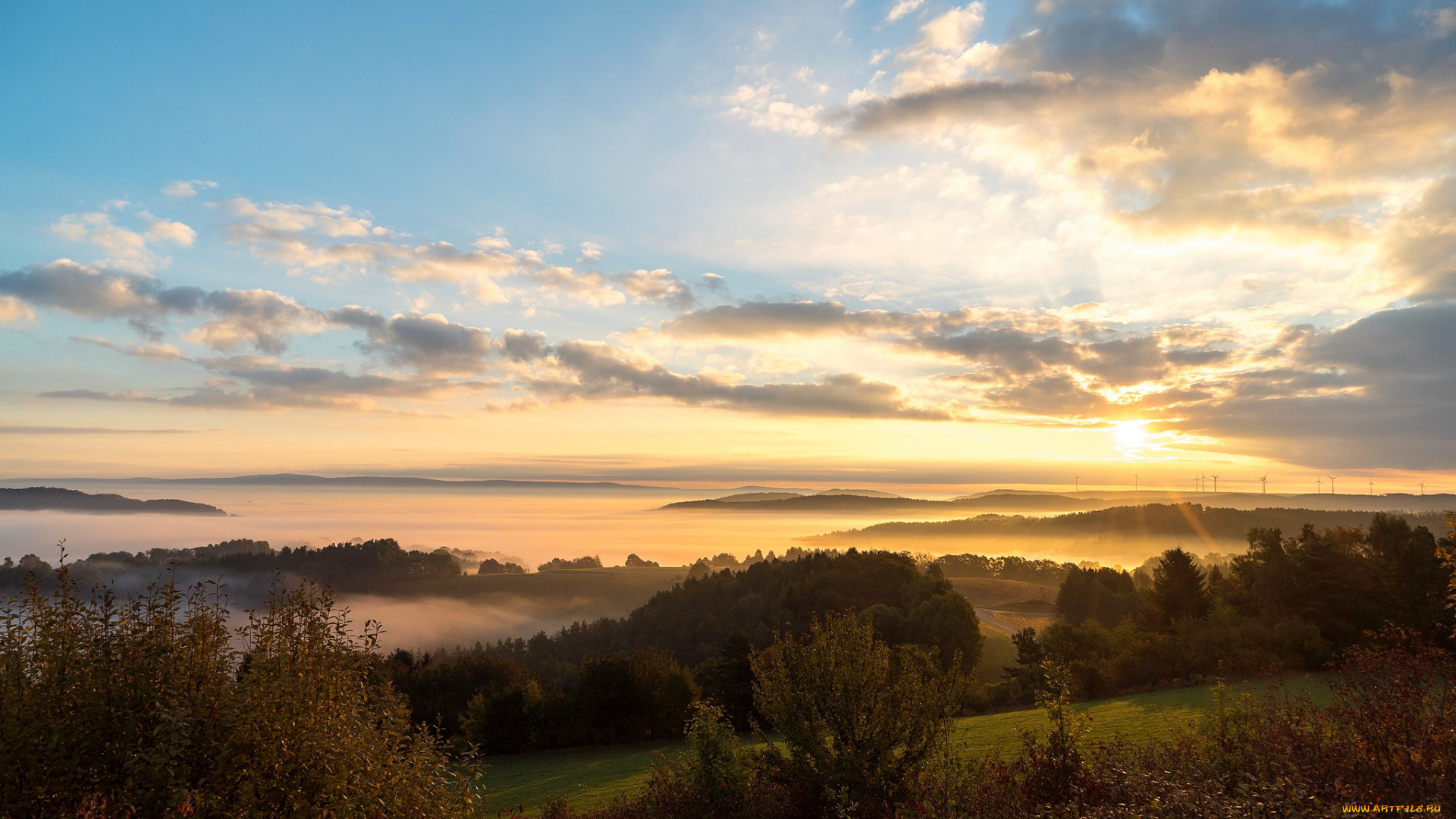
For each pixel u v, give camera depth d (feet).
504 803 102.99
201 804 21.40
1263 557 196.85
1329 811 23.47
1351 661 34.81
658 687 172.14
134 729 21.99
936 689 44.39
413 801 25.30
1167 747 41.81
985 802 34.55
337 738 24.13
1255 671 141.28
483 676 209.36
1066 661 176.14
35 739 21.31
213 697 23.58
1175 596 218.38
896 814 36.96
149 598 24.36
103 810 20.17
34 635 22.48
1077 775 33.94
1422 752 28.40
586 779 119.75
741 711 171.63
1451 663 31.37
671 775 49.90
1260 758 32.24
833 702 45.19
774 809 44.96
